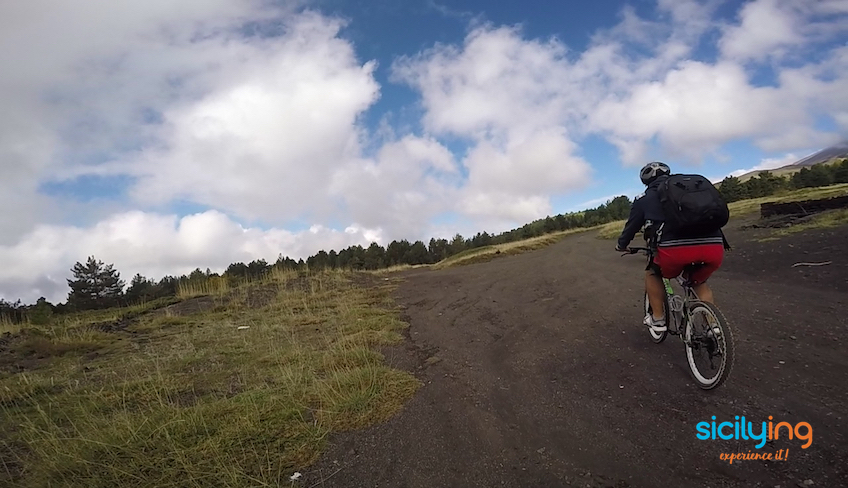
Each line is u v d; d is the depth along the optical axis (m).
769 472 2.50
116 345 6.96
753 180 33.38
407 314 8.21
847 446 2.64
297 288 12.27
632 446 2.94
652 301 4.52
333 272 15.36
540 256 17.42
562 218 45.84
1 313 9.32
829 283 6.52
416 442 3.30
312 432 3.46
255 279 14.44
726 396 3.44
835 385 3.42
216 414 3.80
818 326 4.77
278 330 7.29
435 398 4.08
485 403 3.88
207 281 13.48
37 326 8.35
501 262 17.27
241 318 8.76
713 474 2.55
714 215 3.60
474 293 9.67
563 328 5.93
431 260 48.91
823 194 19.61
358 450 3.24
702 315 3.76
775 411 3.13
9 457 3.37
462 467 2.93
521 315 7.04
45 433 3.52
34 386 4.86
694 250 3.75
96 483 2.92
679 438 2.96
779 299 6.05
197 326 8.14
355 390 4.14
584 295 7.89
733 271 8.42
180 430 3.51
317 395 4.11
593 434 3.15
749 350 4.31
